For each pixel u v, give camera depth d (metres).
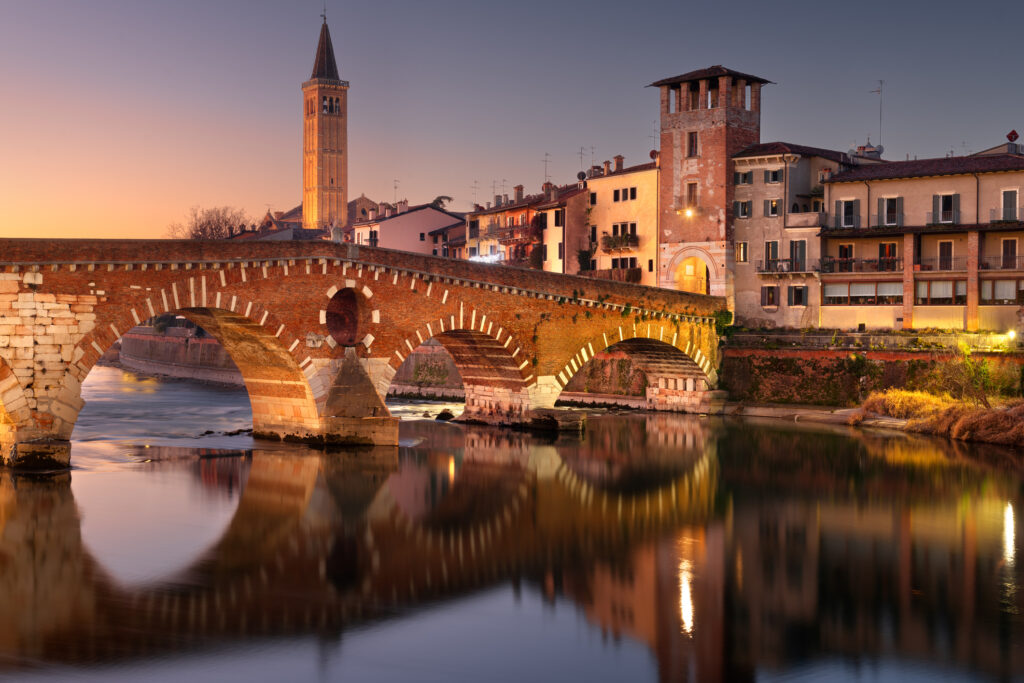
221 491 49.34
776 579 37.16
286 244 57.38
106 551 38.59
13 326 47.88
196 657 28.80
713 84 95.19
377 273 61.56
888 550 41.12
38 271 48.31
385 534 42.44
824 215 90.00
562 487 52.94
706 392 86.88
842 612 33.72
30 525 41.81
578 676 28.27
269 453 59.59
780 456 63.12
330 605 33.41
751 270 92.94
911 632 31.98
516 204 118.88
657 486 53.53
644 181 101.62
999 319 82.25
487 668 28.66
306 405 61.78
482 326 68.25
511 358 71.56
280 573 36.66
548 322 73.06
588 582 36.53
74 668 27.83
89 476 51.47
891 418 76.25
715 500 50.09
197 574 36.28
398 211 145.38
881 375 80.00
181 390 109.38
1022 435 66.00
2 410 49.81
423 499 49.22
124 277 50.91
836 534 43.62
